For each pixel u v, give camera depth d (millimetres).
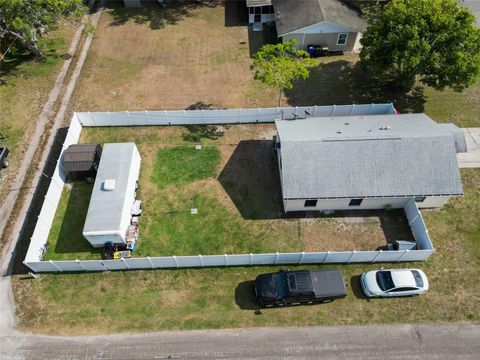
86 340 22000
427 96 35562
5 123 33531
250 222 27000
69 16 38562
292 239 26094
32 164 30641
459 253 25250
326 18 37250
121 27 43875
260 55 29875
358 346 21656
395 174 25547
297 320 22641
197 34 42781
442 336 21953
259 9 42406
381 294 23000
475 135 32031
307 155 25953
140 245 25891
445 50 30391
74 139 31516
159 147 31609
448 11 31250
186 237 26281
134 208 27234
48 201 26625
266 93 36031
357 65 38531
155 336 22109
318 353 21406
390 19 32062
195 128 33094
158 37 42531
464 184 28812
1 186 29281
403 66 30562
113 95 35938
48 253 25656
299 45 39531
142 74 38125
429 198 26078
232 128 33094
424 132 26719
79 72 38250
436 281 24047
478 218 26891
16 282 24250
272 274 23328
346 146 26125
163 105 35094
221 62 39312
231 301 23422
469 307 22984
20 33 36812
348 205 26984
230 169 30141
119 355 21453
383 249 25547
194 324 22531
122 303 23375
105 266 24344
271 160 30656
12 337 22156
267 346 21688
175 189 28875
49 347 21781
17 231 26781
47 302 23422
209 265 24812
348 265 24906
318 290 22531
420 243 25281
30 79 37406
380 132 27188
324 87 36500
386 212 27281
